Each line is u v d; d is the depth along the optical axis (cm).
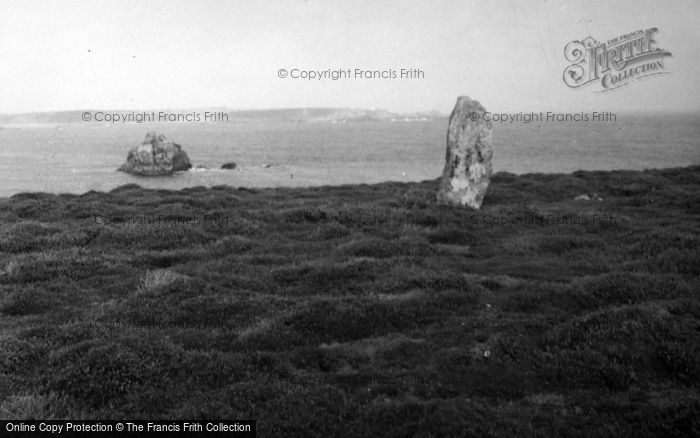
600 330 1188
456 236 2353
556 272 1842
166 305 1418
